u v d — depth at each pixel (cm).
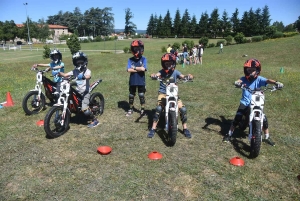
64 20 14700
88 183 388
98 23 14312
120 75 1291
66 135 552
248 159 457
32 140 529
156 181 393
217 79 1139
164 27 10675
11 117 667
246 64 494
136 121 631
